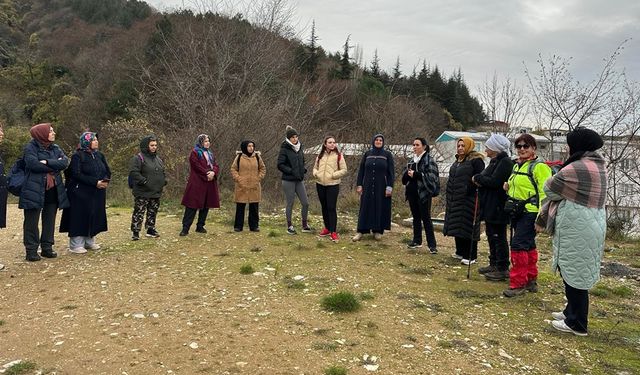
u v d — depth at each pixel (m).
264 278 5.32
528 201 4.87
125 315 4.15
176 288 4.95
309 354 3.42
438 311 4.43
